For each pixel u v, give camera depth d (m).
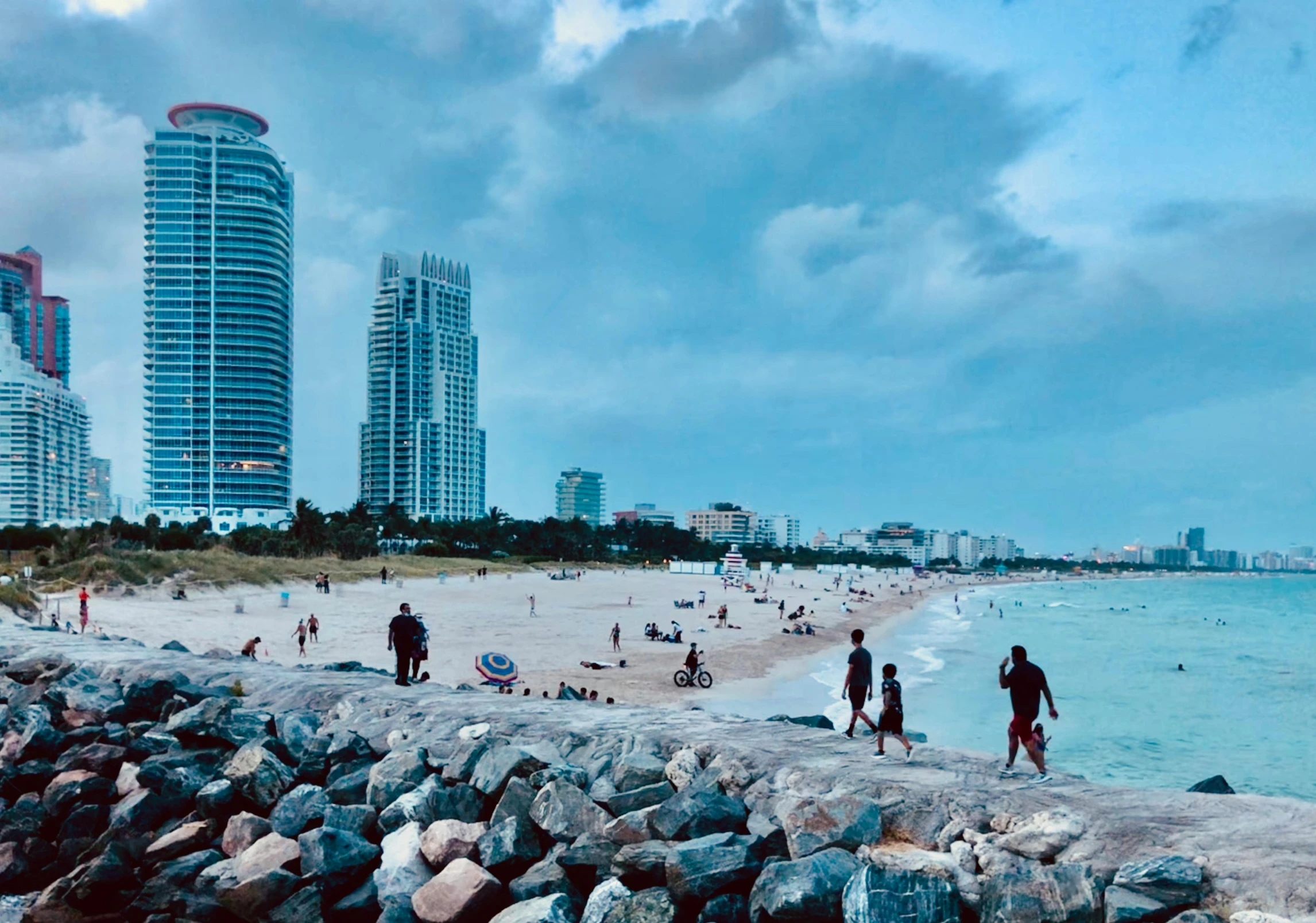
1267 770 28.20
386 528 154.38
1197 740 32.81
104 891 8.59
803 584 158.12
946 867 6.14
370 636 48.12
